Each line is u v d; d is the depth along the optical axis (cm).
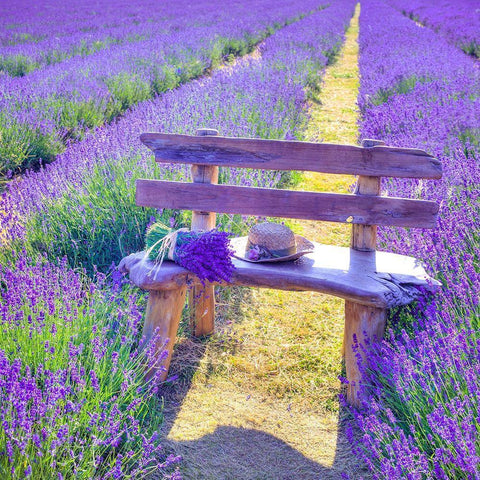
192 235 272
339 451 243
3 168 605
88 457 204
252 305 370
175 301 279
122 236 392
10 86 817
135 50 1300
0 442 188
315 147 289
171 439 246
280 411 271
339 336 336
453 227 332
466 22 2066
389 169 286
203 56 1384
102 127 690
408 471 187
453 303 282
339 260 289
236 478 227
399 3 3450
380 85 920
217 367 303
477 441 194
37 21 2219
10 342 246
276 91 799
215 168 315
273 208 296
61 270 318
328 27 2053
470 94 770
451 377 223
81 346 228
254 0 3781
